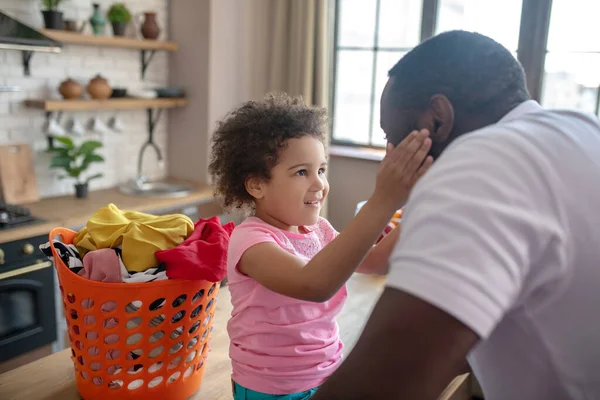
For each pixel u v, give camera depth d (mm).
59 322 2555
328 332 999
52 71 2955
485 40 696
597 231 568
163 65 3496
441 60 684
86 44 3039
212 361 1223
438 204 535
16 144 2838
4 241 2271
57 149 2852
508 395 708
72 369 1179
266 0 3422
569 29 2684
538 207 547
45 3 2750
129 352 1020
